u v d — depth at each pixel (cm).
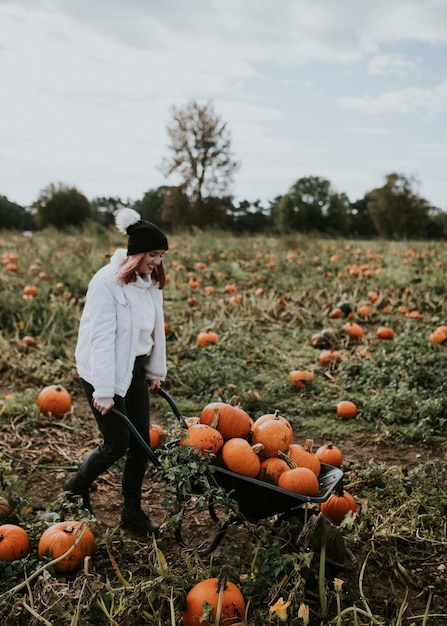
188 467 332
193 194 4756
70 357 798
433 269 1517
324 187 4809
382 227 4391
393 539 393
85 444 562
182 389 696
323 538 309
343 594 337
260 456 362
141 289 386
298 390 722
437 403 608
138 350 390
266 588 313
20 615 280
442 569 372
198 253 1747
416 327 958
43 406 612
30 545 371
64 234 2105
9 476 458
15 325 902
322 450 487
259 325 1020
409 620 324
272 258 1631
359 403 672
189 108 4650
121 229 377
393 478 452
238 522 354
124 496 413
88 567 308
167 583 301
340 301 1123
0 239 1991
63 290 1155
